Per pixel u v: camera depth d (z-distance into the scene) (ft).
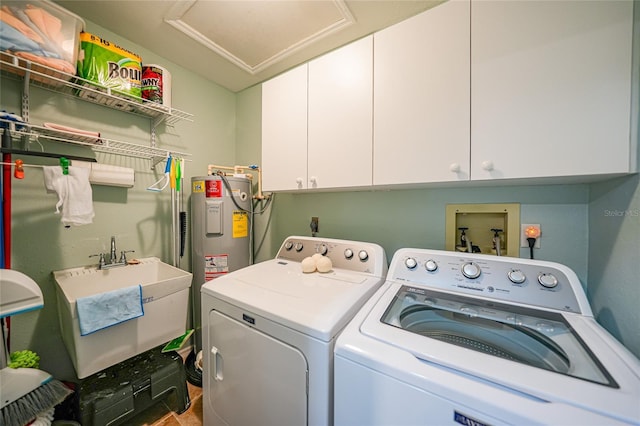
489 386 1.68
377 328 2.35
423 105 3.30
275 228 6.81
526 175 2.67
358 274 3.86
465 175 3.02
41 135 3.72
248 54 5.72
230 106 7.38
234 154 7.48
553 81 2.52
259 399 2.89
